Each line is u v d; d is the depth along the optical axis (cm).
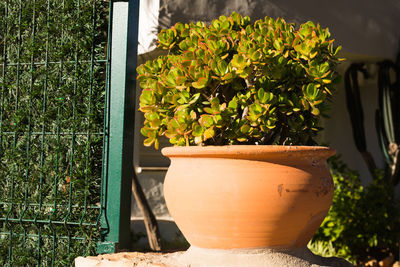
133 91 314
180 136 248
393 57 609
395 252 555
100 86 310
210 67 234
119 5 307
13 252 326
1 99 338
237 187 215
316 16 538
